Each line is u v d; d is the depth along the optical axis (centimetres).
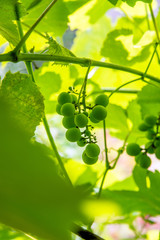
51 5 80
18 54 80
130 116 102
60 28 99
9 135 25
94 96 102
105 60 105
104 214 24
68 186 24
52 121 126
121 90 106
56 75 99
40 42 98
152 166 161
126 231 124
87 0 101
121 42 103
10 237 92
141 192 94
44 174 24
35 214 23
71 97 83
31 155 25
